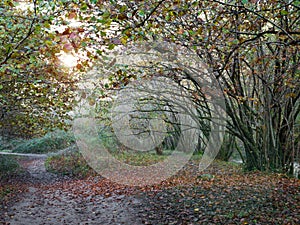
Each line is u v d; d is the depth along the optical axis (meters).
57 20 4.71
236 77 8.58
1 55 5.56
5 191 9.31
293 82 7.47
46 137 22.05
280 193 6.23
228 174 9.30
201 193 6.88
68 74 6.92
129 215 6.22
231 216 5.10
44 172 15.25
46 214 6.82
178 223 5.28
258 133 9.31
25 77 6.64
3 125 10.69
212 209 5.70
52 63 6.23
